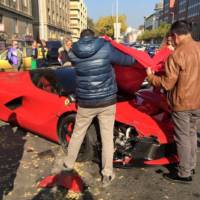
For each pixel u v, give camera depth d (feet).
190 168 13.52
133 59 12.84
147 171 14.67
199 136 19.35
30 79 18.48
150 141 13.48
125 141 13.98
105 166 13.38
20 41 115.44
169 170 14.65
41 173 14.34
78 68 12.34
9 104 19.02
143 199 12.41
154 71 13.44
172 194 12.80
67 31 286.66
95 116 13.20
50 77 17.28
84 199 12.32
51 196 12.55
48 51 76.84
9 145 17.58
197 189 13.21
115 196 12.58
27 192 12.84
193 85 12.50
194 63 12.40
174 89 12.82
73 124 15.39
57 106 16.05
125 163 14.14
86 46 11.94
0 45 90.07
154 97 15.56
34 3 193.57
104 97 12.43
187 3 255.29
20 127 20.35
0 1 105.70
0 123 21.26
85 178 13.91
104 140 13.15
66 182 13.29
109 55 12.21
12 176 14.10
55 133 16.47
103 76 12.26
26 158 15.89
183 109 12.71
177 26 12.55
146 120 14.12
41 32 196.65
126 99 15.76
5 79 19.93
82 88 12.46
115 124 14.42
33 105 17.60
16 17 124.36
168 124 14.20
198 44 12.84
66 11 284.00
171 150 14.42
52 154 16.30
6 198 12.41
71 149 13.61
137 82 14.69
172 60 12.40
